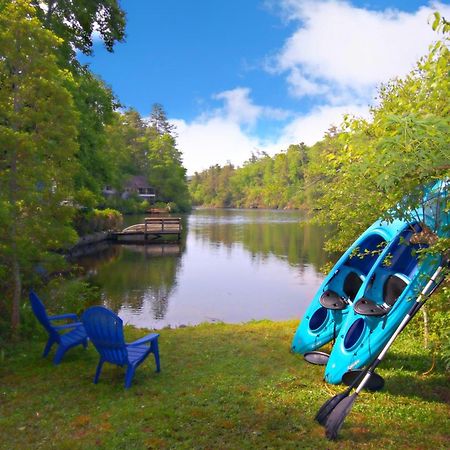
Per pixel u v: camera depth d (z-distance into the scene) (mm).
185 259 22438
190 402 4516
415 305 4188
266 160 117250
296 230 39750
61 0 16094
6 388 4938
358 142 3693
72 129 6902
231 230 39688
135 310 12312
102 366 5566
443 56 3141
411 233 5488
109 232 30875
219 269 19391
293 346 6547
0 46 6336
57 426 3986
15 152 6348
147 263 21000
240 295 14312
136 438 3742
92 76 21391
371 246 6484
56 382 5121
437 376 5465
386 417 4227
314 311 6527
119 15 17344
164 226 30797
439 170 3299
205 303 13211
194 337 7566
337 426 3752
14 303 6832
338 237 7070
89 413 4258
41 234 6852
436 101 3350
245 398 4621
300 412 4285
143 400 4574
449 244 3670
